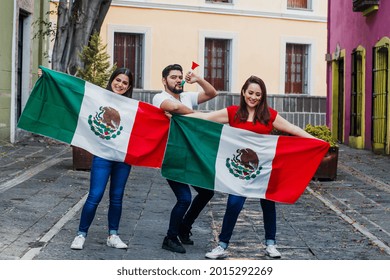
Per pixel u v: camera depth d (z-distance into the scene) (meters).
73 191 10.40
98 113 7.11
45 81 7.18
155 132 7.12
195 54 26.39
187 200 6.96
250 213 9.27
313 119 27.27
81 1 17.41
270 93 27.66
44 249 6.93
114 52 25.16
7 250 6.80
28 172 12.20
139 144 7.09
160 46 25.75
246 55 27.20
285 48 27.86
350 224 8.65
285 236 7.93
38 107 7.18
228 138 6.82
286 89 28.06
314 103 27.33
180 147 6.87
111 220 7.14
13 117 17.89
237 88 27.08
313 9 28.22
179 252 6.98
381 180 12.55
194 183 6.86
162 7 25.64
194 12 26.25
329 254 7.12
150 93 24.98
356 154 17.34
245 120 6.79
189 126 6.86
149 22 25.50
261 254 7.06
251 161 6.82
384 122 17.19
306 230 8.27
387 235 8.08
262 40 27.44
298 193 6.86
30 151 15.88
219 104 26.02
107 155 7.03
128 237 7.65
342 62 21.83
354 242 7.68
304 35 28.12
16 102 18.30
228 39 26.98
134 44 25.55
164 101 6.86
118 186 7.11
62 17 17.52
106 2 17.98
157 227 8.24
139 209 9.35
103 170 7.01
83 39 17.45
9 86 17.73
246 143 6.82
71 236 7.54
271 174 6.84
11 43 17.83
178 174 6.88
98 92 7.17
